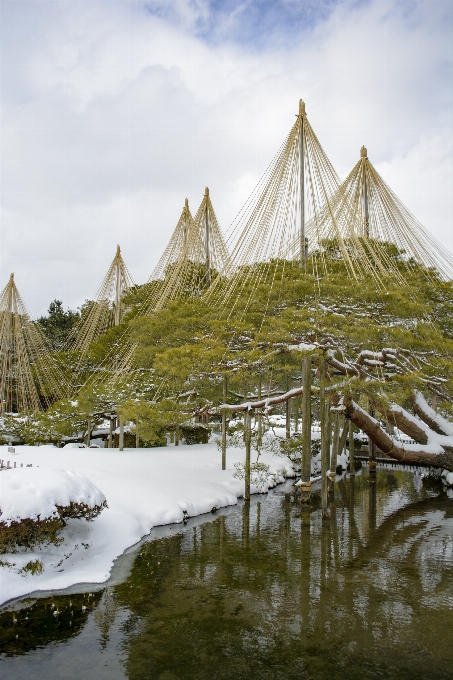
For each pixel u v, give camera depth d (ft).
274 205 66.59
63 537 40.47
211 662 25.71
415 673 24.86
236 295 65.57
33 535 36.70
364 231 75.92
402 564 41.86
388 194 74.28
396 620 30.83
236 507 63.67
